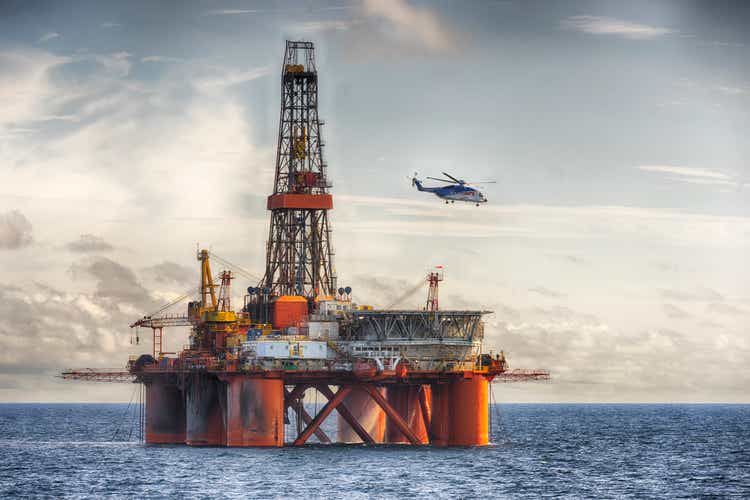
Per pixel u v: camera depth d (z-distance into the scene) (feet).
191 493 581.53
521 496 579.89
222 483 609.01
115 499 569.64
